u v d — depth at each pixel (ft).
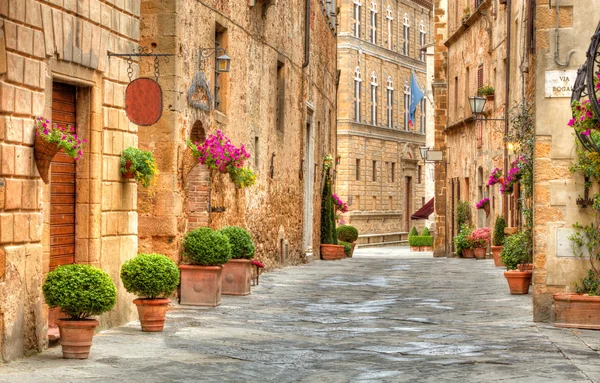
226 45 68.08
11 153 34.47
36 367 33.42
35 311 36.32
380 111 249.96
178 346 39.27
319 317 50.90
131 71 45.88
